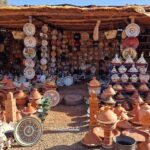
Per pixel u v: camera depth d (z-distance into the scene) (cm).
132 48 441
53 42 599
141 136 248
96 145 264
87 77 659
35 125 279
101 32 681
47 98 390
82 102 446
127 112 334
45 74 525
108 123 250
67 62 684
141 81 422
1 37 714
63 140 288
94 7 442
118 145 225
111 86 399
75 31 700
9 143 267
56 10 432
